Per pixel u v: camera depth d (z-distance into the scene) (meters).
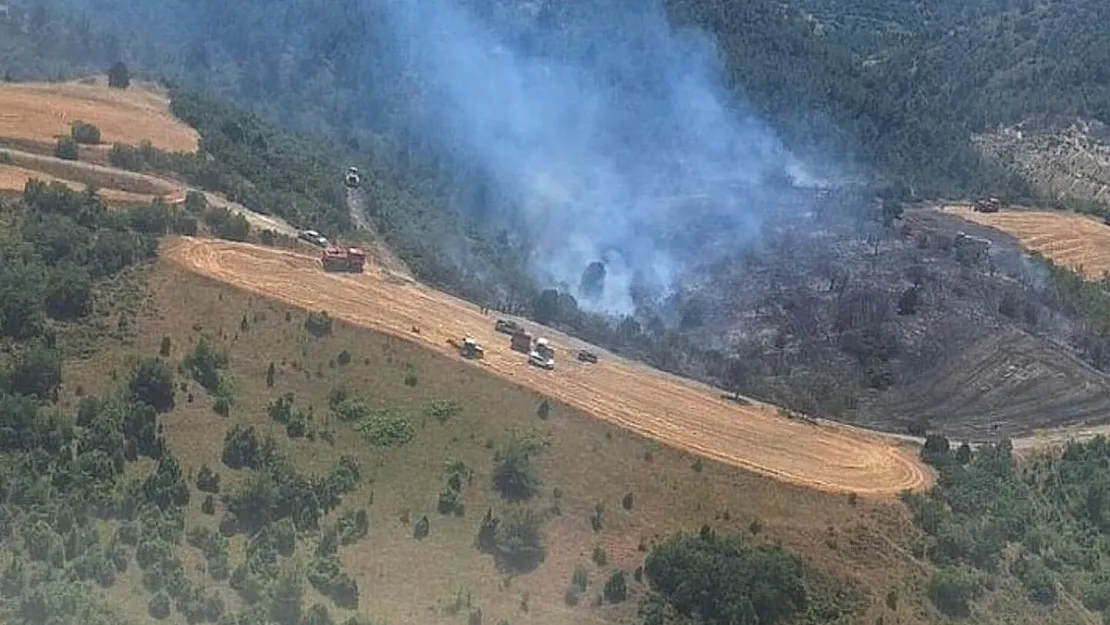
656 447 142.38
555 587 122.19
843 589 128.38
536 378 153.88
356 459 133.00
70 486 117.62
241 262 167.25
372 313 161.50
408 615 114.94
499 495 131.12
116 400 130.00
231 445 128.75
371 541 123.19
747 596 121.06
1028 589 135.50
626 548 127.38
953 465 151.00
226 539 118.56
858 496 141.12
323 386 142.50
